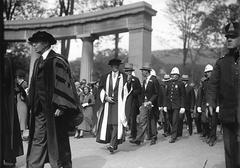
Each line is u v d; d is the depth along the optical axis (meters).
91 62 19.78
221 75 4.50
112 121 8.09
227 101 4.32
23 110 10.45
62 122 5.21
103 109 8.28
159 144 9.53
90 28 19.41
